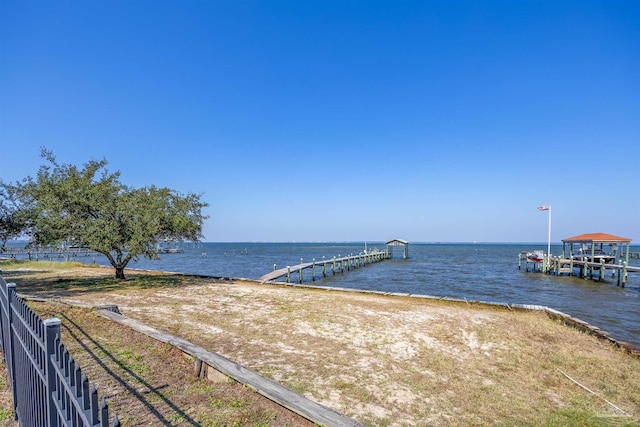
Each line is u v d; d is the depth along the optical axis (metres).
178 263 51.94
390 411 5.28
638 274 39.16
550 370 7.49
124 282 17.17
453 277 32.81
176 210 16.91
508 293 23.30
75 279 17.70
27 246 15.88
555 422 5.24
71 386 2.05
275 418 4.40
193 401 4.69
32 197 15.39
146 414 4.28
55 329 2.45
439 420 5.12
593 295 22.92
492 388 6.34
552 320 12.31
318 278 32.34
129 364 5.79
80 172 16.19
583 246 37.53
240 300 13.19
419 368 7.12
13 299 3.89
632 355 9.07
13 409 3.95
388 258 61.44
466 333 9.66
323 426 4.12
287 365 6.80
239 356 7.14
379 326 9.91
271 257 71.38
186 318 10.09
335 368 6.79
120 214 15.30
